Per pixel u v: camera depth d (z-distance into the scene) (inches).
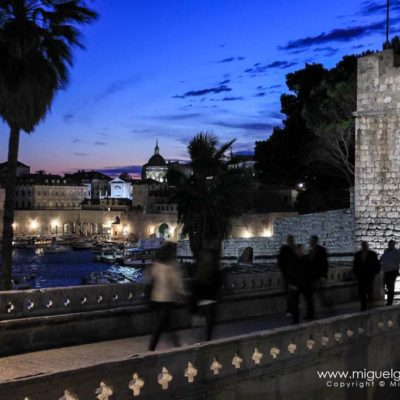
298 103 2669.8
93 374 329.4
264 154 2704.2
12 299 585.3
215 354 411.2
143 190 7682.1
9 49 1061.1
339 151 2137.1
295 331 486.3
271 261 2014.0
